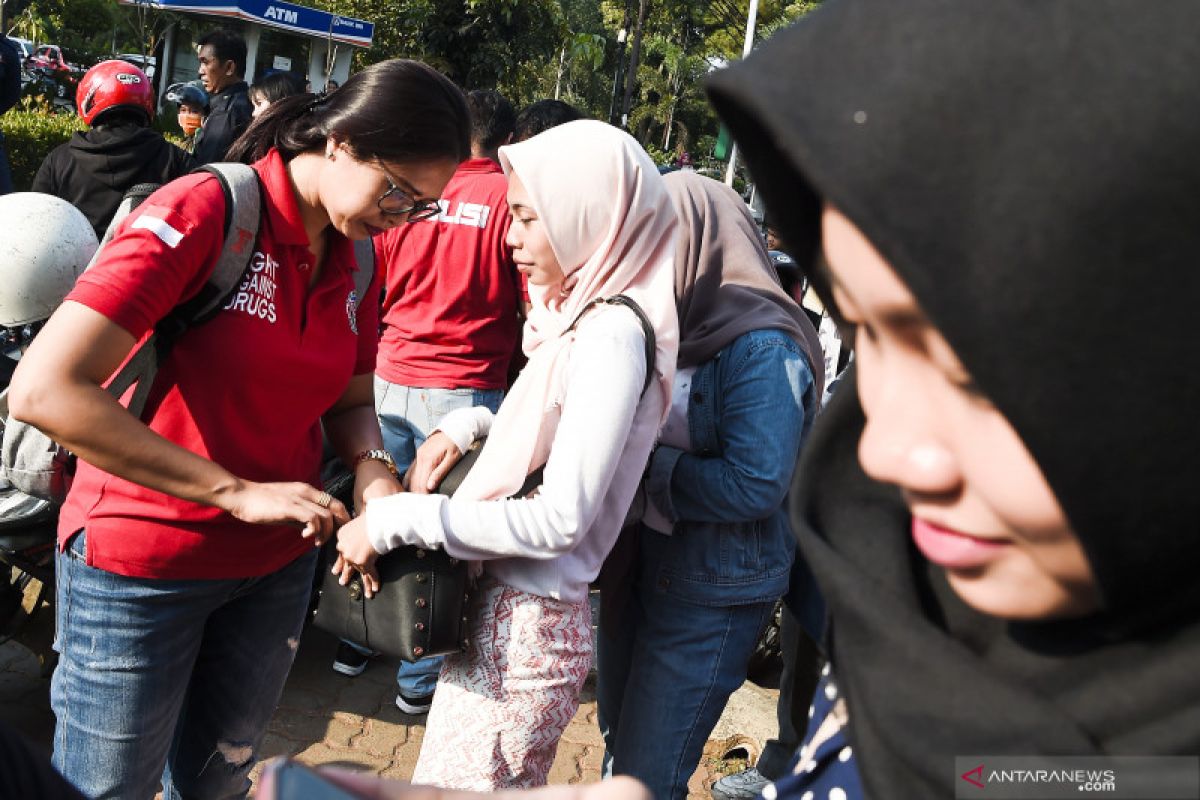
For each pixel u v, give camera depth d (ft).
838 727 3.04
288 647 7.77
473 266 11.76
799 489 2.80
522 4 66.80
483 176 12.08
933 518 2.02
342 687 12.43
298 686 12.29
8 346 10.46
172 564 6.59
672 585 7.99
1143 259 1.64
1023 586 2.02
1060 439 1.71
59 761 6.96
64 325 5.79
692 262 8.37
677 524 7.97
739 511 7.56
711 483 7.62
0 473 9.16
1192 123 1.62
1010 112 1.69
